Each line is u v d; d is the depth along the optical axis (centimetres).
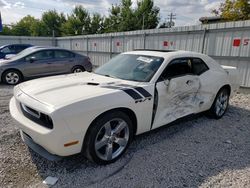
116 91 294
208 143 365
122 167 289
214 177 273
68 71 948
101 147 289
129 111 309
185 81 380
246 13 1922
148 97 321
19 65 832
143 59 391
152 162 303
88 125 264
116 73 384
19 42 2119
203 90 425
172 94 360
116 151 305
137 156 317
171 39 989
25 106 287
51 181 257
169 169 287
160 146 349
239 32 769
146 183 258
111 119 285
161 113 351
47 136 247
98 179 263
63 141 249
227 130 423
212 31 843
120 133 308
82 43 1695
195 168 291
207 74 436
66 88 303
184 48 945
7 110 510
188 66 405
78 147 264
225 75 480
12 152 318
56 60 910
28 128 266
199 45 891
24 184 253
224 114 518
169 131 410
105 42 1427
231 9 2017
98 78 362
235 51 789
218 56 841
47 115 248
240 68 786
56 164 292
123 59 420
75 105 252
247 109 570
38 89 302
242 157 323
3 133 378
